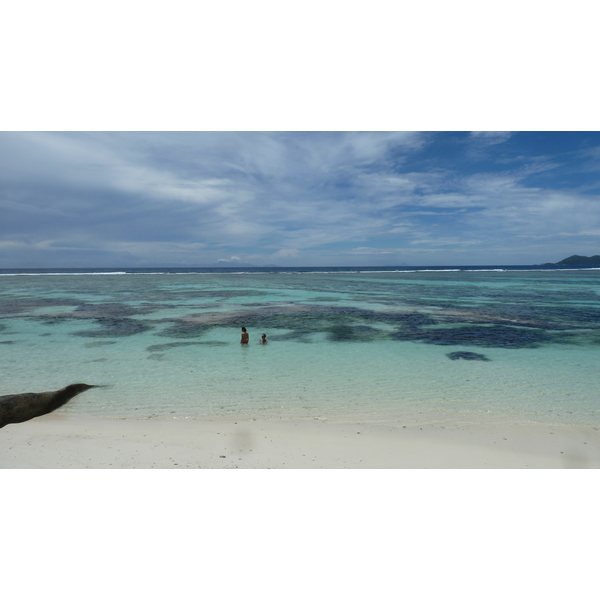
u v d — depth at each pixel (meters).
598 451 7.44
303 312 26.33
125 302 32.31
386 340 17.53
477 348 16.11
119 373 12.57
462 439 7.89
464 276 84.56
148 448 7.31
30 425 8.40
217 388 11.10
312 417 9.05
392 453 7.22
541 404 9.97
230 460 6.85
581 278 75.12
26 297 36.12
